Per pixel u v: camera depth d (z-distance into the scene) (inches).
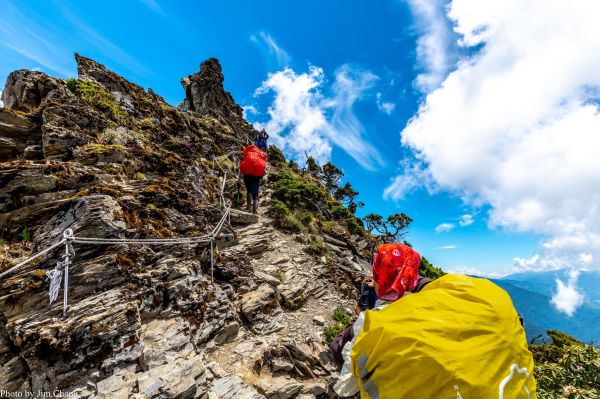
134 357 204.4
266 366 252.4
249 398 210.5
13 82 393.7
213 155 609.9
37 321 186.7
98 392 180.9
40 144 322.0
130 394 182.9
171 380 193.0
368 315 59.6
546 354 343.9
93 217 234.2
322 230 607.2
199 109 1048.8
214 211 366.3
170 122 554.3
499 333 50.2
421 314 53.9
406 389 47.5
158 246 271.4
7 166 247.3
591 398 209.8
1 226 227.1
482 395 43.5
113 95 499.8
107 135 370.9
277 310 323.9
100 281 220.5
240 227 446.6
